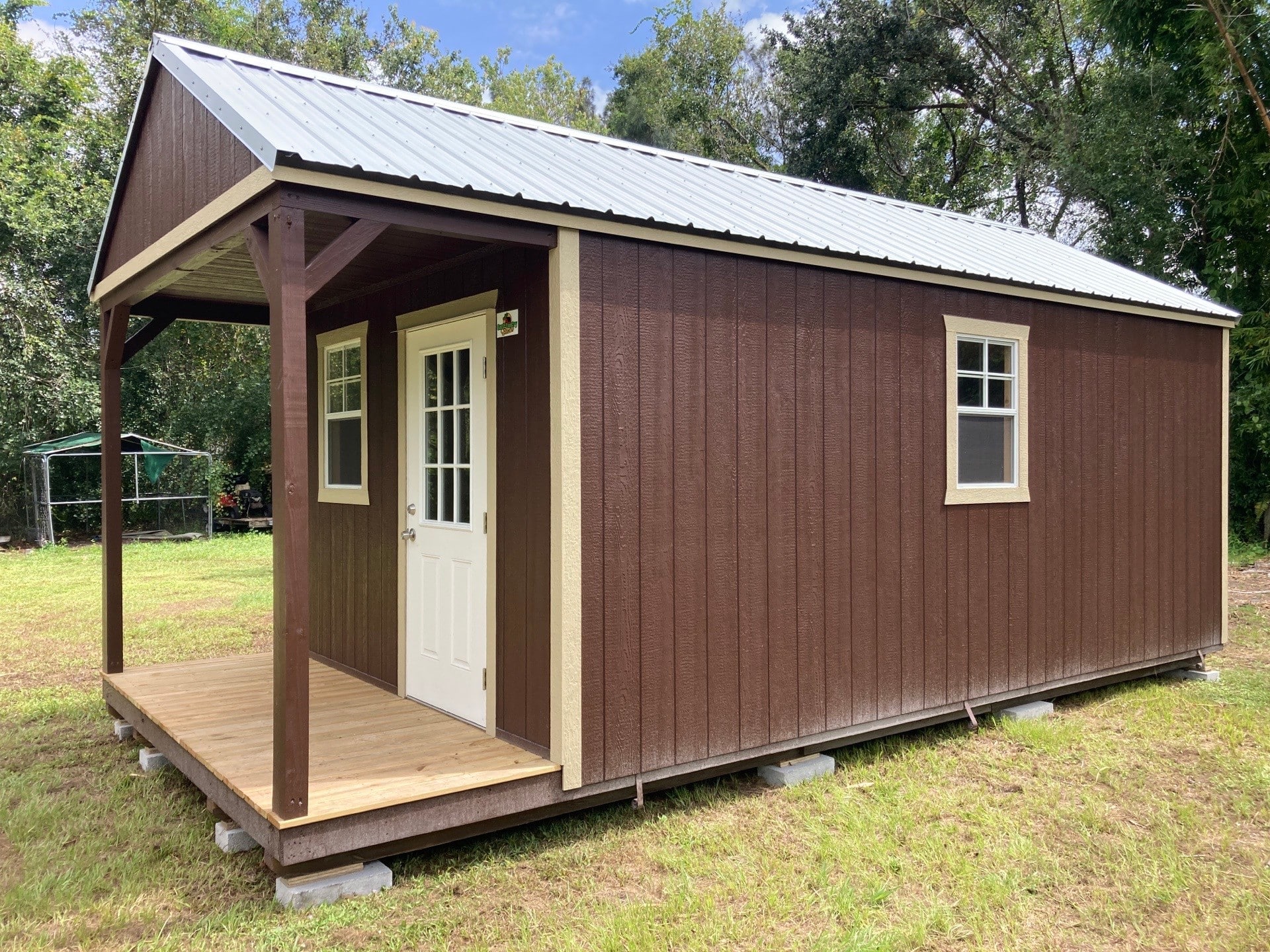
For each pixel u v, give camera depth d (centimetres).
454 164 403
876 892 353
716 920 334
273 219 339
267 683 563
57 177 1775
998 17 1953
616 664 421
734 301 469
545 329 418
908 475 548
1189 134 1374
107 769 505
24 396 1695
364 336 600
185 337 2020
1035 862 388
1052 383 629
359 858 360
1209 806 453
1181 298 743
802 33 2145
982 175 2261
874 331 532
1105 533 665
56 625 934
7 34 1838
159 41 467
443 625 505
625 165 544
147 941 320
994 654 592
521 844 402
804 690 496
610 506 419
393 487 564
